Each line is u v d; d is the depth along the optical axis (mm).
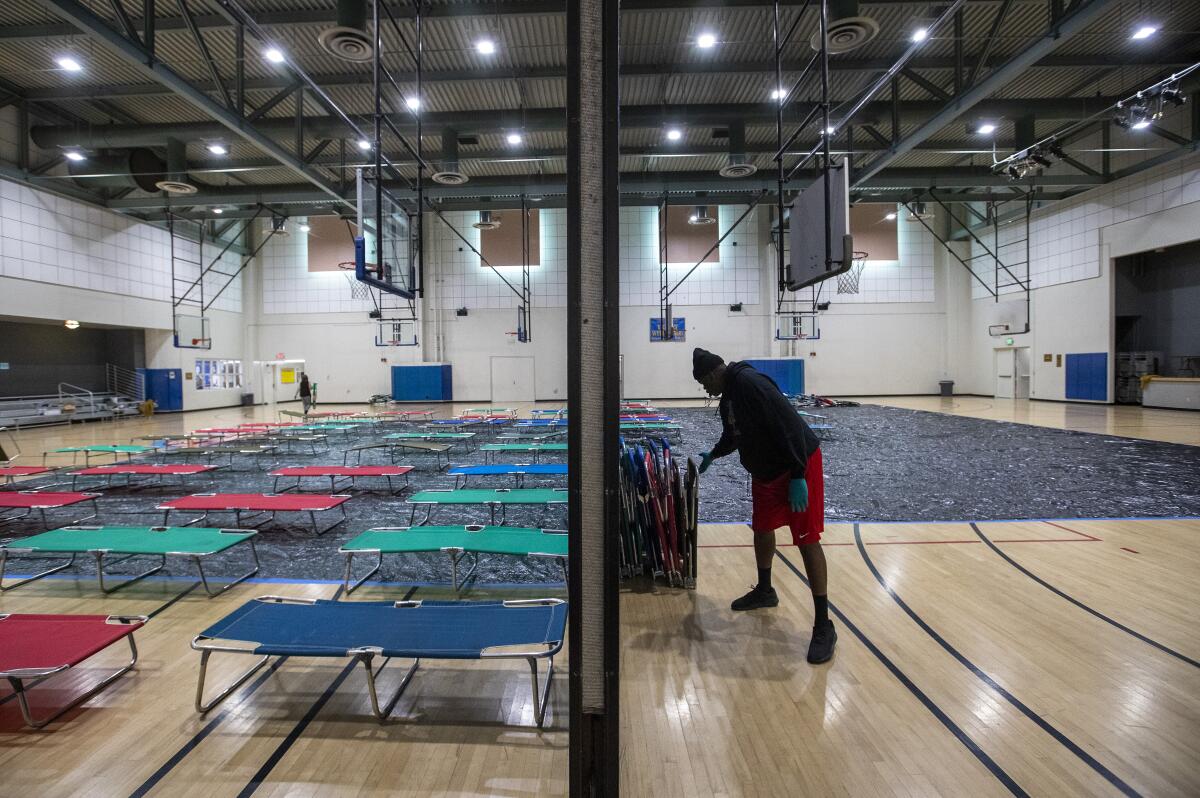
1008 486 5602
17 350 13789
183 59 9016
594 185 1399
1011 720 1910
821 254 3555
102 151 12344
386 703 2088
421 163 5434
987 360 18281
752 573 3381
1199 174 11766
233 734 1906
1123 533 4020
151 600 3125
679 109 10664
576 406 1399
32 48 8859
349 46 6266
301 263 19531
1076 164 13234
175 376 16500
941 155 13234
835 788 1605
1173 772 1647
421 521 4824
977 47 9070
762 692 2107
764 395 2365
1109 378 14203
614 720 1418
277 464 8047
